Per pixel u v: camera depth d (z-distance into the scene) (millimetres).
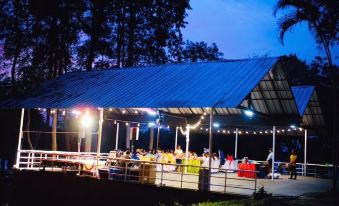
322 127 25516
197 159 23344
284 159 36906
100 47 35438
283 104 20031
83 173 20125
